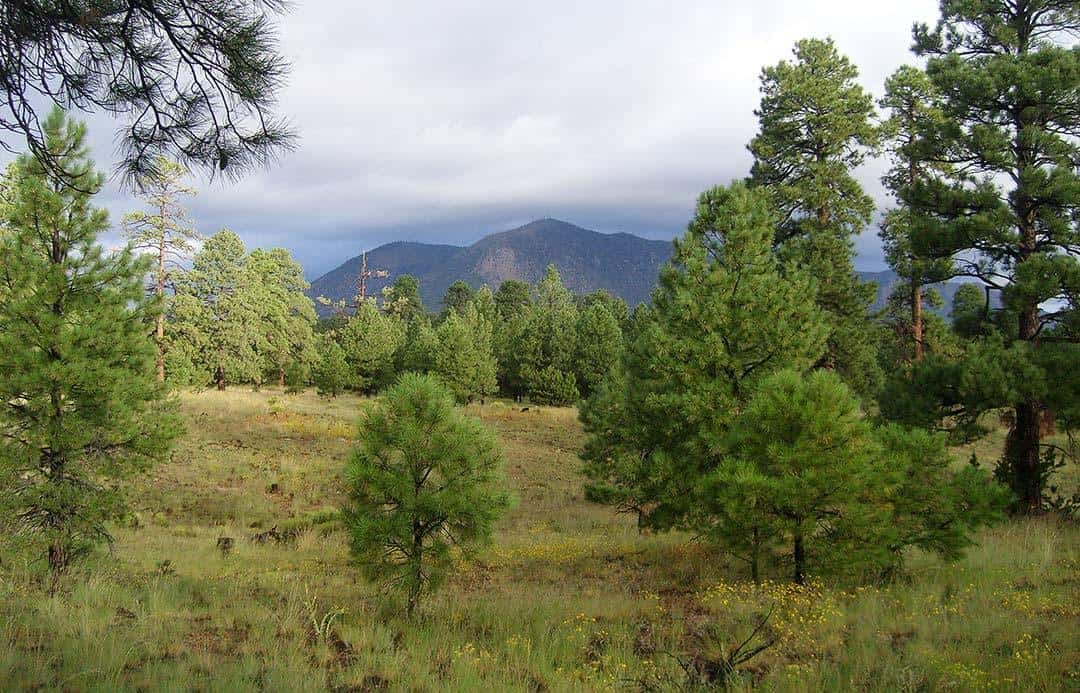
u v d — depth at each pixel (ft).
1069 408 43.62
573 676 21.17
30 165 34.83
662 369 39.65
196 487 71.26
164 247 118.32
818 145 83.71
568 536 57.98
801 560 30.96
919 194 52.13
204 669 20.53
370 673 21.50
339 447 96.73
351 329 180.45
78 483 35.91
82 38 12.30
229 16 12.23
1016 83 46.75
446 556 28.73
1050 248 48.60
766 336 39.01
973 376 45.14
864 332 83.20
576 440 124.98
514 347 193.16
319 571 41.98
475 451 28.86
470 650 23.38
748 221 42.29
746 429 31.63
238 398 131.03
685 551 43.91
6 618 23.73
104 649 21.01
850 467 28.37
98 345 36.27
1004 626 22.41
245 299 149.38
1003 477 49.29
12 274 34.35
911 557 36.22
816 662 20.75
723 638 23.97
